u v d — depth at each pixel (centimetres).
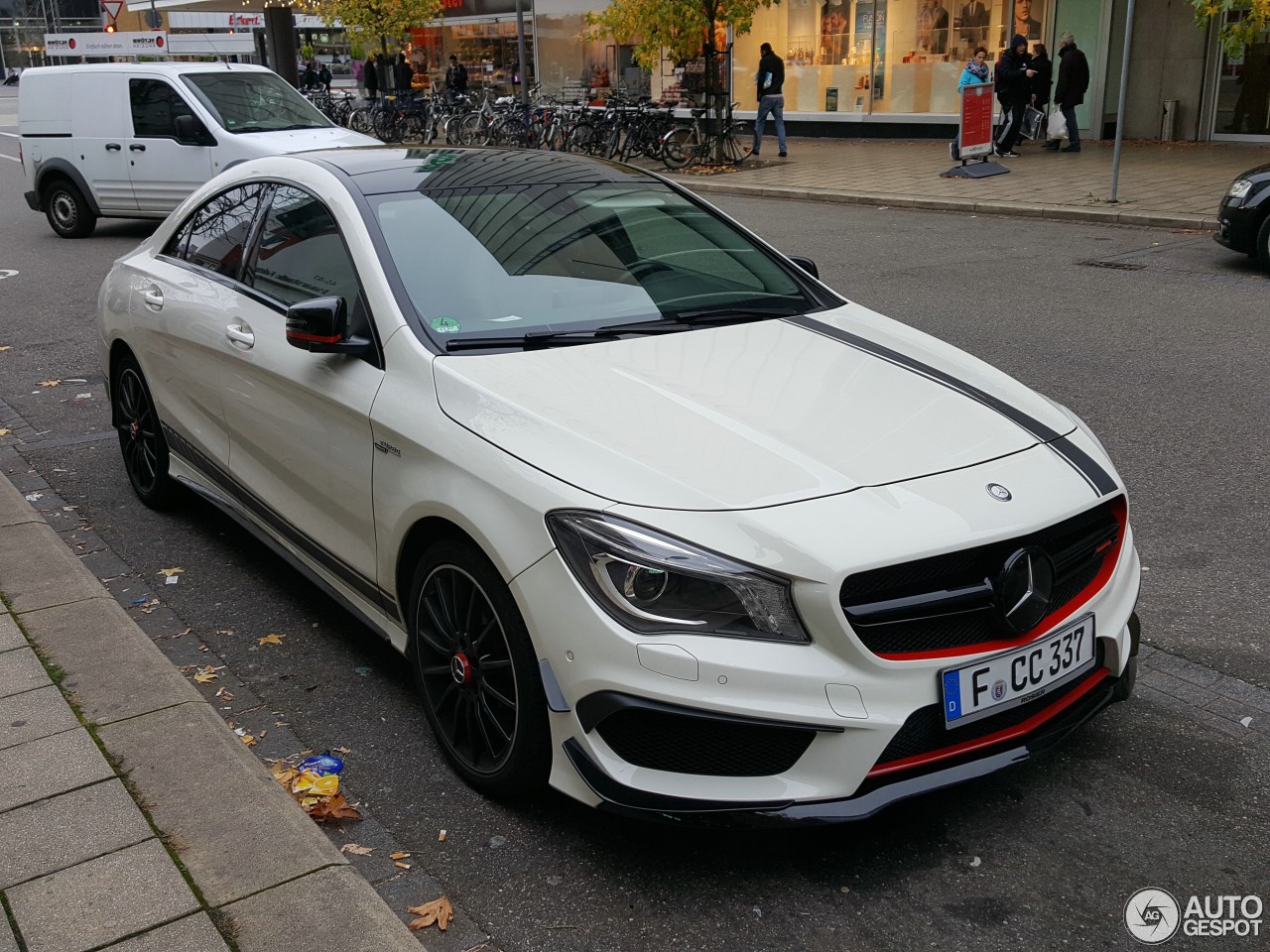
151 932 251
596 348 352
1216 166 1705
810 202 1605
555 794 324
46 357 848
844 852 296
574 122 2142
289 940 249
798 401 327
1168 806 313
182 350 470
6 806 295
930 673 269
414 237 383
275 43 2697
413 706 374
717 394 326
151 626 433
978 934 266
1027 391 363
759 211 1530
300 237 415
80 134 1412
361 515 354
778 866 291
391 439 333
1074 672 295
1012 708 282
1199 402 664
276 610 446
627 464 286
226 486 460
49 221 1481
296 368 382
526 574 282
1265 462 570
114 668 365
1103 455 329
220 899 261
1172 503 525
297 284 408
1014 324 855
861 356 365
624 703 265
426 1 2672
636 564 265
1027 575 279
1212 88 1998
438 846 302
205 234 488
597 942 266
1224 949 260
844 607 262
